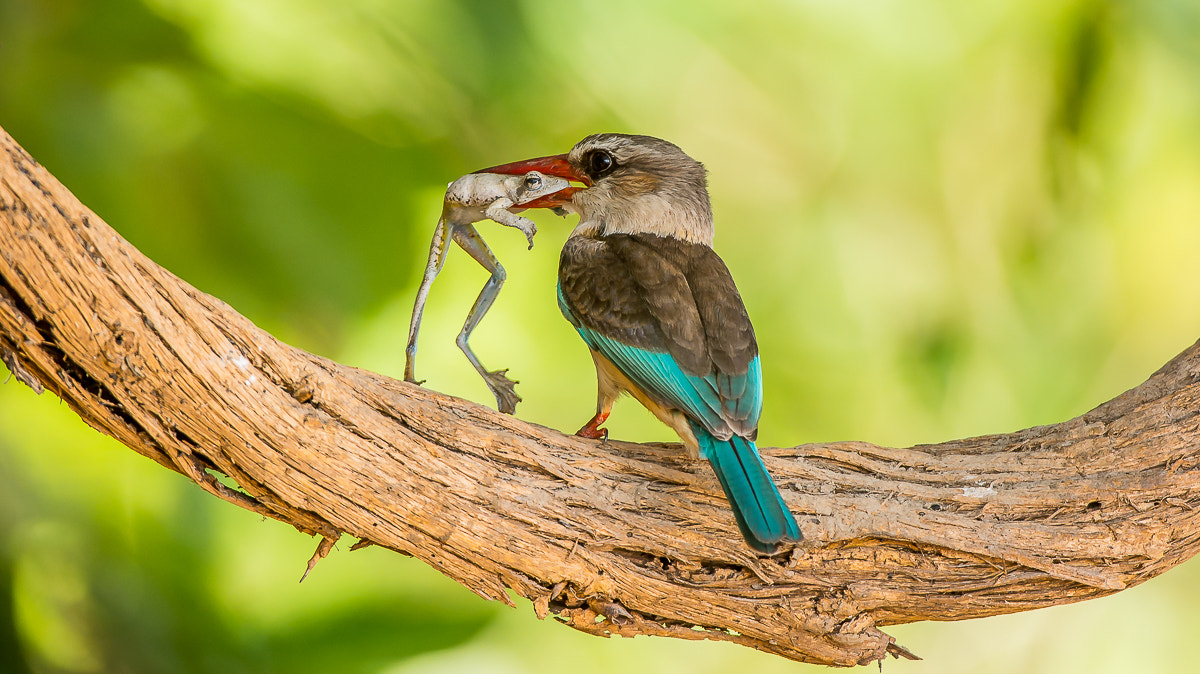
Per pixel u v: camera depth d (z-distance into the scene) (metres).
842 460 7.48
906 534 7.21
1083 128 11.44
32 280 5.55
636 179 9.16
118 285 5.73
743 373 7.76
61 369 5.84
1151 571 7.57
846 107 12.09
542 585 6.88
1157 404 7.69
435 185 9.65
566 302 8.53
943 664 12.05
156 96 8.81
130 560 9.05
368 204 9.29
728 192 12.33
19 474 9.03
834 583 7.21
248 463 6.22
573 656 11.20
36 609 9.00
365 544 6.79
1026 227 11.92
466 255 10.20
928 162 12.09
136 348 5.82
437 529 6.61
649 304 8.12
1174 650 11.84
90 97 8.61
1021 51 11.65
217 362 6.02
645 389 7.94
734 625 7.13
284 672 9.02
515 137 10.53
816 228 12.20
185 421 6.06
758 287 12.09
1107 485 7.46
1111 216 11.85
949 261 12.03
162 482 9.16
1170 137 11.48
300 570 9.42
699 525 7.08
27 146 8.44
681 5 11.70
